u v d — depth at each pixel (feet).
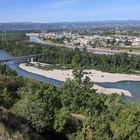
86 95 229.66
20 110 122.62
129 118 125.70
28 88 209.97
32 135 96.27
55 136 126.11
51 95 155.84
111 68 645.92
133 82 527.40
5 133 82.07
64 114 131.64
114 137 118.11
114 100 279.28
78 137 122.62
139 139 114.83
